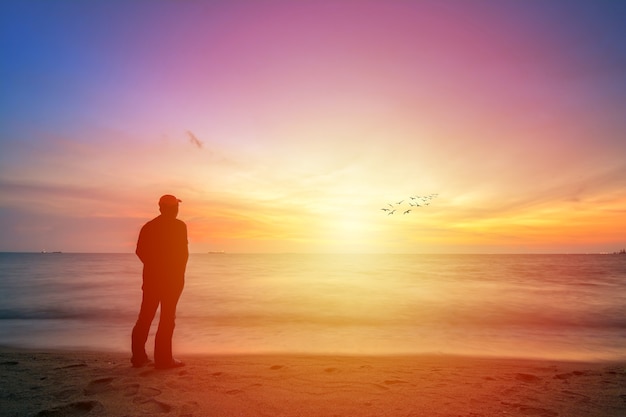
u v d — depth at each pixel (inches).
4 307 548.1
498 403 144.9
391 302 620.7
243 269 2138.3
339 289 848.9
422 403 142.8
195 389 154.6
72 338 327.0
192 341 317.1
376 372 193.6
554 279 1309.1
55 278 1189.7
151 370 186.5
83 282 1026.1
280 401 141.6
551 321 457.7
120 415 125.4
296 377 177.6
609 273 1787.6
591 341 335.6
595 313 524.4
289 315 480.1
